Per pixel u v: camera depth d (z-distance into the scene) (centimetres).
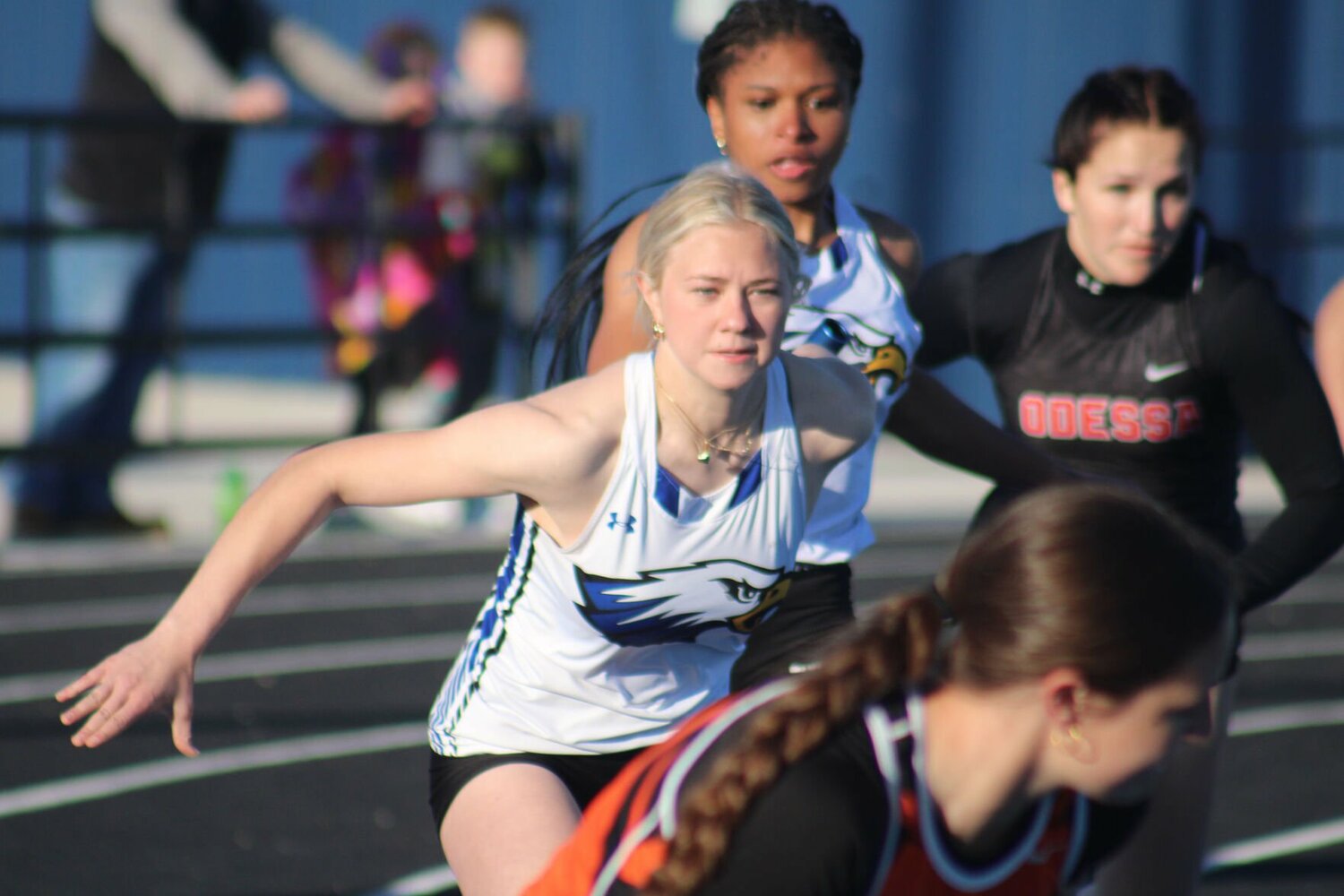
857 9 5106
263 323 5138
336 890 1722
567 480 945
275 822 1928
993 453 1340
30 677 2548
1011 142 5238
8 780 2059
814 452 1014
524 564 1020
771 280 929
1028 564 676
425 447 952
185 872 1759
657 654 1043
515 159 3856
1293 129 5394
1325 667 2766
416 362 4041
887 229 1370
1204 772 1227
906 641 679
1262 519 3797
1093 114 1242
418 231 3800
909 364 1259
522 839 984
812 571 1262
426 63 4066
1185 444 1314
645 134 5116
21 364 5253
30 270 3603
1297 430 1220
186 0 3850
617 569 978
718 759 720
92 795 2009
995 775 692
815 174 1223
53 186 4006
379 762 2164
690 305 927
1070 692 672
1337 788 2123
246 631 2873
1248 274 1273
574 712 1052
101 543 3588
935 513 4006
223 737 2259
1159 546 676
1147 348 1292
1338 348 1251
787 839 670
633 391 951
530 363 1253
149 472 4178
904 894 703
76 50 4962
